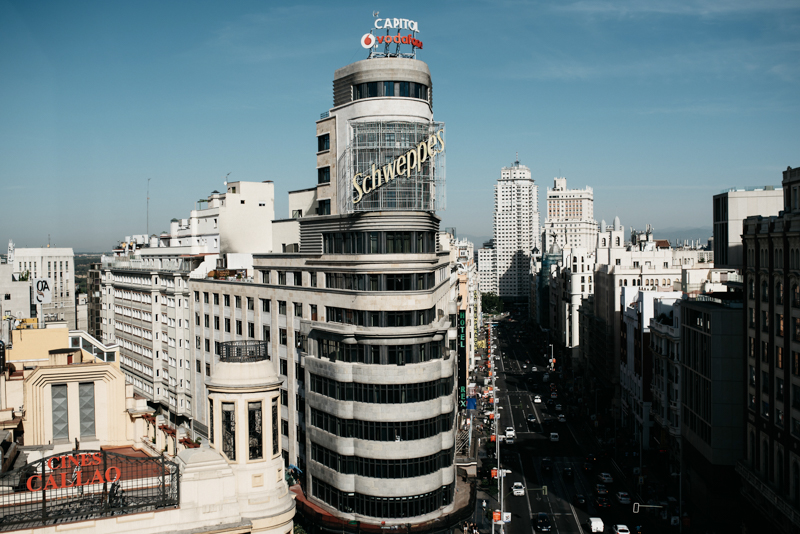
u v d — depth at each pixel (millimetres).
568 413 155875
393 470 70000
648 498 96750
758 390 77625
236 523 33938
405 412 70000
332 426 73188
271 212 131000
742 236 82312
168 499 33531
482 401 167625
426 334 71312
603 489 95812
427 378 71125
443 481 73125
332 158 83062
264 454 38812
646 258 161750
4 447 37500
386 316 70688
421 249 73312
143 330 132875
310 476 77062
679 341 100500
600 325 161375
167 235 158250
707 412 85438
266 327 89125
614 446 125812
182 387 116812
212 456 34750
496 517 76812
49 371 41594
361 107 78188
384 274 71188
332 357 73688
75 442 39969
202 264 112812
